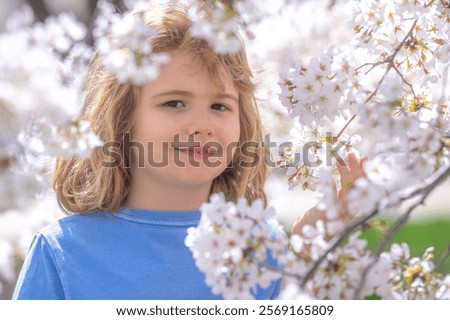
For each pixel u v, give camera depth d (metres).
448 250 2.24
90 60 2.78
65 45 1.94
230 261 1.93
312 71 2.29
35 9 8.21
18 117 1.89
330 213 2.04
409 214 1.87
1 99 1.83
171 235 2.65
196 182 2.57
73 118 2.01
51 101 1.85
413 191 1.84
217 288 1.93
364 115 2.03
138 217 2.68
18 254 3.10
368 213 1.87
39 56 1.84
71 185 2.81
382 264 2.05
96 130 2.72
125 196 2.76
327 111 2.31
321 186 2.11
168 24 2.57
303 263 1.96
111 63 2.12
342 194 2.32
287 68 2.37
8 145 2.10
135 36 2.10
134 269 2.59
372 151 2.41
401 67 2.48
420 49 2.44
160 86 2.55
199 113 2.56
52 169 2.81
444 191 7.64
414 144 2.02
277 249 1.96
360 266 1.99
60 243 2.65
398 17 2.40
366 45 2.45
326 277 1.98
